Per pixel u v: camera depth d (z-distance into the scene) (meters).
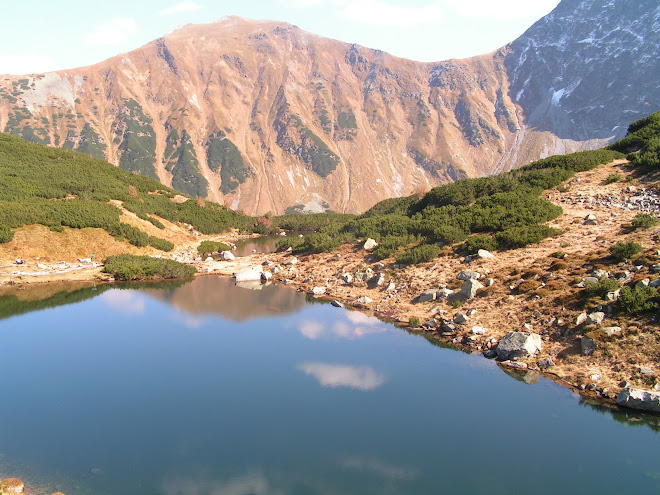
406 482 16.27
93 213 59.50
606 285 26.72
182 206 89.81
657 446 18.30
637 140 55.44
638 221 34.75
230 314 36.47
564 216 41.75
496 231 42.47
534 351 25.69
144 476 16.72
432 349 28.36
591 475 16.58
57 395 22.98
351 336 30.92
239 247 76.19
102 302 40.34
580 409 21.02
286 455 18.00
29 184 65.44
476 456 17.81
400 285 38.91
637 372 21.94
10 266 48.56
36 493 15.73
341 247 53.38
